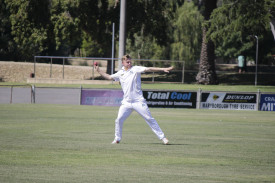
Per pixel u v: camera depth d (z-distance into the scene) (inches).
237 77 5876.0
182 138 1464.1
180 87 4458.7
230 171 912.9
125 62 1214.3
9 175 845.2
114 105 3193.9
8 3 5693.9
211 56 5098.4
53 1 5492.1
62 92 3383.4
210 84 5083.7
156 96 3132.4
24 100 3501.5
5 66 6274.6
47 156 1061.8
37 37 5521.7
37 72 6210.6
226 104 3080.7
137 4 5634.8
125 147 1224.8
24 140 1352.1
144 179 824.3
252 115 2593.5
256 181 820.6
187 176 856.3
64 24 5329.7
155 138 1453.0
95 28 5743.1
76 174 863.1
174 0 7081.7
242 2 4079.7
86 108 2915.8
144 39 7185.0
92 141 1347.2
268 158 1079.6
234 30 4170.8
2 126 1784.0
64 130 1657.2
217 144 1322.6
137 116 2393.0
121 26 4534.9
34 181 797.2
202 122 2097.7
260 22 4165.8
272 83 5516.7
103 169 914.7
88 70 6407.5
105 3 5634.8
